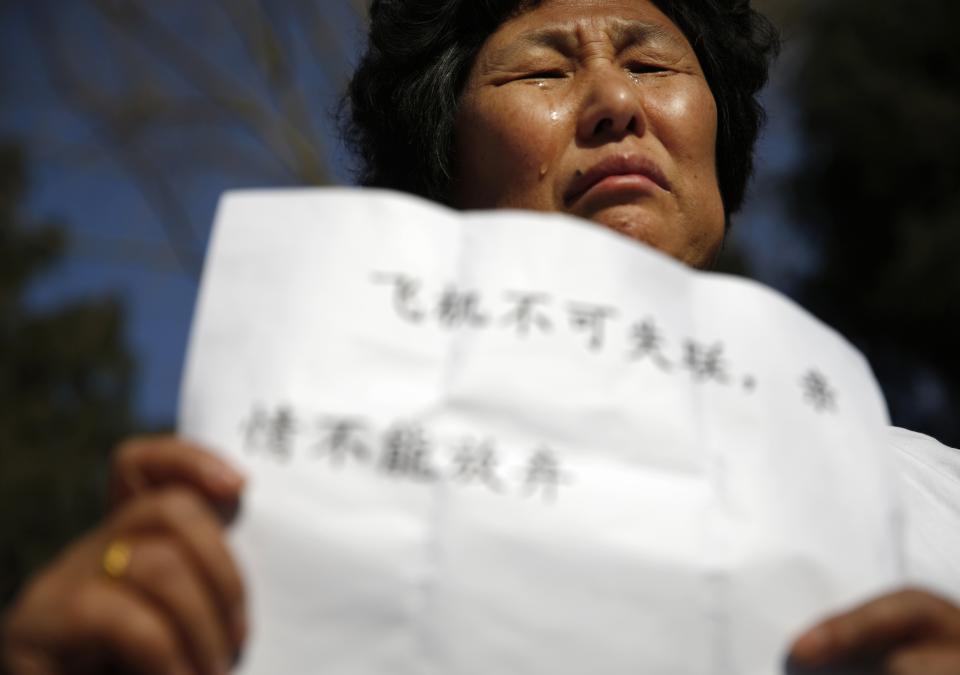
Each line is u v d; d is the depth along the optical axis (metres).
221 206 0.90
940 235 8.00
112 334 11.55
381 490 0.83
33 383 11.10
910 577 1.04
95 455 10.80
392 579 0.81
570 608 0.81
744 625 0.83
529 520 0.83
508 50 1.35
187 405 0.85
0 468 9.58
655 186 1.24
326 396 0.85
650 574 0.82
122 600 0.74
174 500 0.77
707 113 1.33
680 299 0.93
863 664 0.82
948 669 0.78
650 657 0.81
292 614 0.80
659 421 0.87
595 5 1.37
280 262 0.89
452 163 1.44
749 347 0.92
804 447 0.90
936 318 8.24
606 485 0.84
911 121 8.32
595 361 0.88
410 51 1.51
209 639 0.76
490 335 0.87
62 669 0.75
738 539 0.85
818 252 8.98
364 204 0.91
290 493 0.82
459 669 0.80
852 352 0.98
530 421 0.85
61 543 9.66
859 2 8.61
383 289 0.88
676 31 1.41
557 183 1.25
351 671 0.80
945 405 8.74
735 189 1.65
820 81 8.66
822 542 0.87
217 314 0.87
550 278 0.90
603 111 1.23
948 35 8.46
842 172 8.71
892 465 0.94
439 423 0.85
